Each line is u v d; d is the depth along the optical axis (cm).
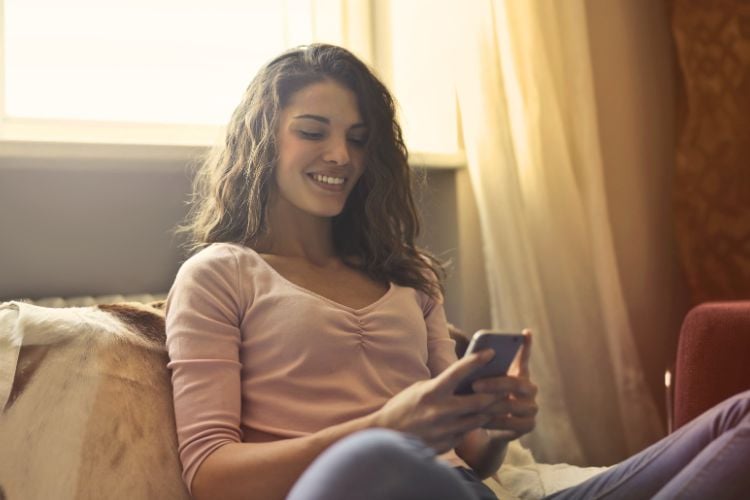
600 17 282
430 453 90
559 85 257
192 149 198
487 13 236
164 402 140
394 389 147
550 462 234
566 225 249
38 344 137
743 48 278
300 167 153
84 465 130
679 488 121
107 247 193
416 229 169
